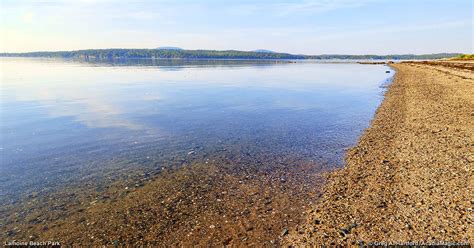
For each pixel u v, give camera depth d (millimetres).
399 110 21250
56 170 11758
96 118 21016
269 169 11734
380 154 12727
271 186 10273
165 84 44969
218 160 12734
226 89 38719
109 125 18891
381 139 14844
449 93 27359
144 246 7242
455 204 8117
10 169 11867
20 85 42438
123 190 10023
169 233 7723
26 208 8984
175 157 13109
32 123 19453
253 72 74688
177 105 26516
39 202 9312
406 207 8211
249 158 12953
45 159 12930
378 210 8211
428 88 31141
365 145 14148
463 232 6891
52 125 18891
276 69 89562
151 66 102125
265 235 7551
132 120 20344
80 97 31281
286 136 16219
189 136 16328
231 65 115188
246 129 17828
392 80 43844
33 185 10477
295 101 28609
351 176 10758
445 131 15312
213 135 16516
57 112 23250
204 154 13477
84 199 9453
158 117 21359
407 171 10641
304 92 35562
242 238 7469
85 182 10656
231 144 14914
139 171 11594
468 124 16469
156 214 8586
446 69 55812
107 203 9203
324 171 11430
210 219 8320
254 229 7820
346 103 27016
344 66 112688
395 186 9562
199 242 7359
